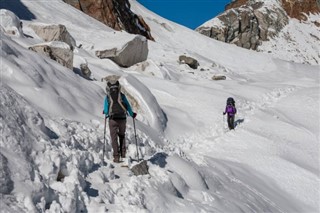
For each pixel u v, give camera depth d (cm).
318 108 2116
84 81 1363
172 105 1895
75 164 623
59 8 3819
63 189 525
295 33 11750
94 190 591
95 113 1140
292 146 1562
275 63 5603
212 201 750
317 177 1263
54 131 727
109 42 2588
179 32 6675
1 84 637
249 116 1922
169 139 1453
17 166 489
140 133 1127
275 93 2475
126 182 657
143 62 2505
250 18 11262
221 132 1650
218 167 1059
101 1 4594
